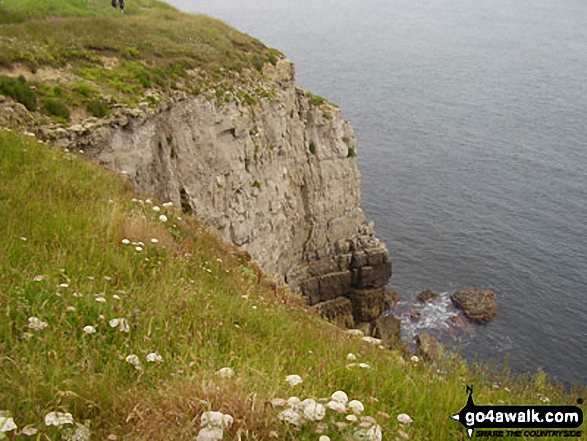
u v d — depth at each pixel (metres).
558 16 188.25
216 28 40.03
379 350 11.64
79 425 5.24
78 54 28.11
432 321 47.34
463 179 72.00
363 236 47.34
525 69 124.56
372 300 47.19
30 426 5.05
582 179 72.19
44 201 13.24
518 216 63.28
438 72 120.50
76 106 24.06
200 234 17.31
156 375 6.89
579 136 86.31
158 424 5.56
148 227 13.93
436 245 57.75
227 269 15.11
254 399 5.96
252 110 35.41
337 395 6.26
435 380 9.19
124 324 7.58
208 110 31.97
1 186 13.23
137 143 25.86
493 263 55.00
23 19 32.38
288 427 5.75
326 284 45.56
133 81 28.08
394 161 76.75
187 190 30.72
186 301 9.99
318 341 10.52
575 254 56.25
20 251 9.97
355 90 106.31
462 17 187.75
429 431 6.97
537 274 53.25
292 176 41.75
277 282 20.28
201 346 8.20
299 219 43.12
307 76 113.69
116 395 6.00
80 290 8.94
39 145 17.55
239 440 5.33
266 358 8.61
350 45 142.62
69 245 11.12
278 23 168.75
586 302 49.53
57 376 6.05
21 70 24.55
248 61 37.91
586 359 43.22
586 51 140.75
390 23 176.00
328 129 44.22
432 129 88.62
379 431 5.71
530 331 46.25
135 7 44.44
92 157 23.50
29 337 6.75
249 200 35.81
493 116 95.06
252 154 35.44
